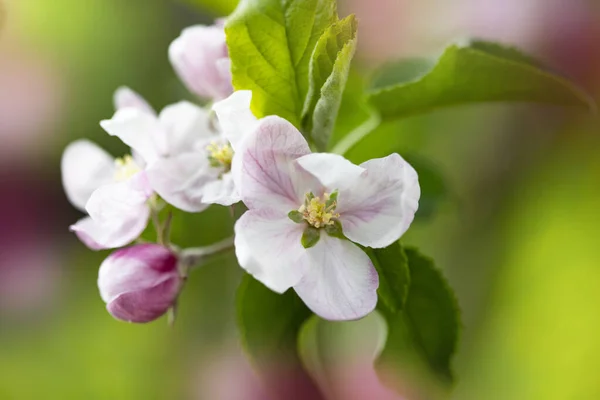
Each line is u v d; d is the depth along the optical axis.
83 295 0.58
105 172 0.41
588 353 0.54
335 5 0.36
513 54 0.39
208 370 0.53
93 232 0.37
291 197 0.36
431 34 0.56
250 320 0.39
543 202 0.54
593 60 0.55
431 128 0.51
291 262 0.36
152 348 0.55
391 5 0.56
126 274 0.37
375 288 0.35
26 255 0.59
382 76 0.43
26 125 0.60
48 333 0.58
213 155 0.38
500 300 0.54
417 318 0.39
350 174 0.35
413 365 0.39
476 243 0.53
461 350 0.52
